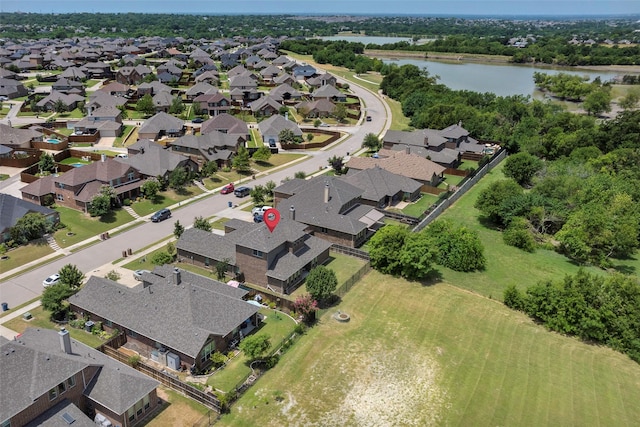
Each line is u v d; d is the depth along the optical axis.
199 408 39.34
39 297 54.56
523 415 40.88
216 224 75.81
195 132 129.38
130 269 61.28
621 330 50.78
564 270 69.06
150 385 38.22
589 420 40.75
